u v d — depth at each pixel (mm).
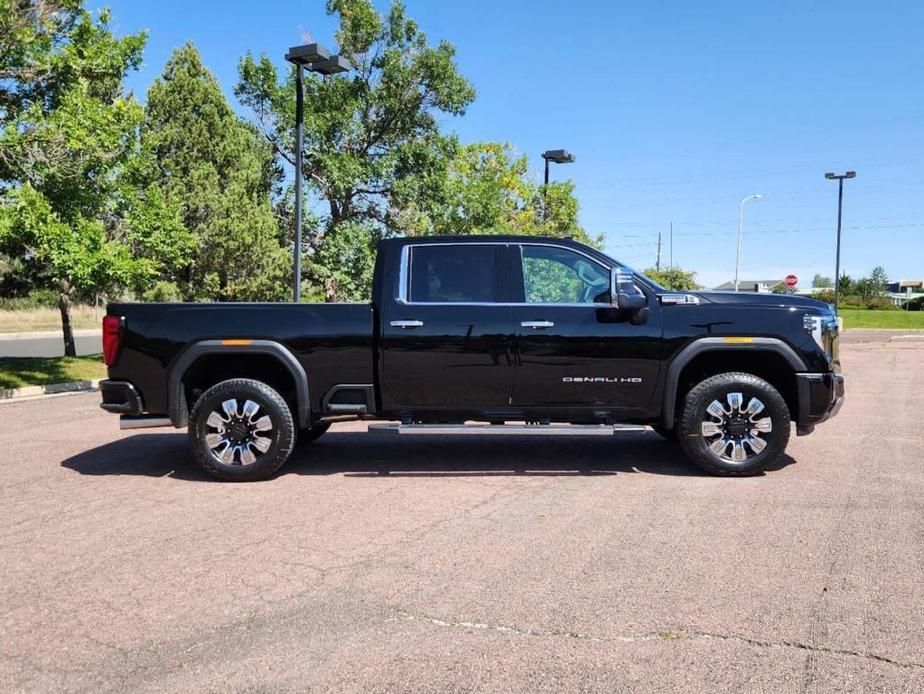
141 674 3174
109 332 6625
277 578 4223
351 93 18656
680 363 6473
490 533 4996
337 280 17984
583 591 3998
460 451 7855
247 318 6570
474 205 19000
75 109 12828
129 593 4027
